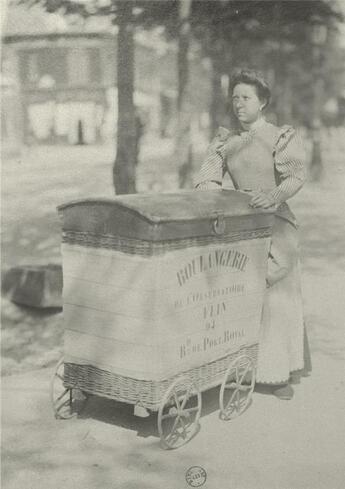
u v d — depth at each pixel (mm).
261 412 3088
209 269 2832
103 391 2811
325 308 4539
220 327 2939
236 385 3084
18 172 8984
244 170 3322
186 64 5273
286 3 4906
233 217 2895
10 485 2432
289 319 3287
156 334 2629
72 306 2852
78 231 2789
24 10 4199
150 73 5812
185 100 5387
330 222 7691
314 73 8562
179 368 2750
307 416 3004
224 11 4859
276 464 2592
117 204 2637
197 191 3074
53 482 2443
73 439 2826
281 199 3127
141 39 4828
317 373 3541
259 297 3133
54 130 9062
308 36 6672
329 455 2627
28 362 3734
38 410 3100
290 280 3307
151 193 2951
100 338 2783
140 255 2607
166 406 3117
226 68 5555
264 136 3258
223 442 2799
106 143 9438
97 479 2477
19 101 6426
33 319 4148
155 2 4449
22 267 4457
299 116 9867
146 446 2789
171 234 2613
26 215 7273
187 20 4816
